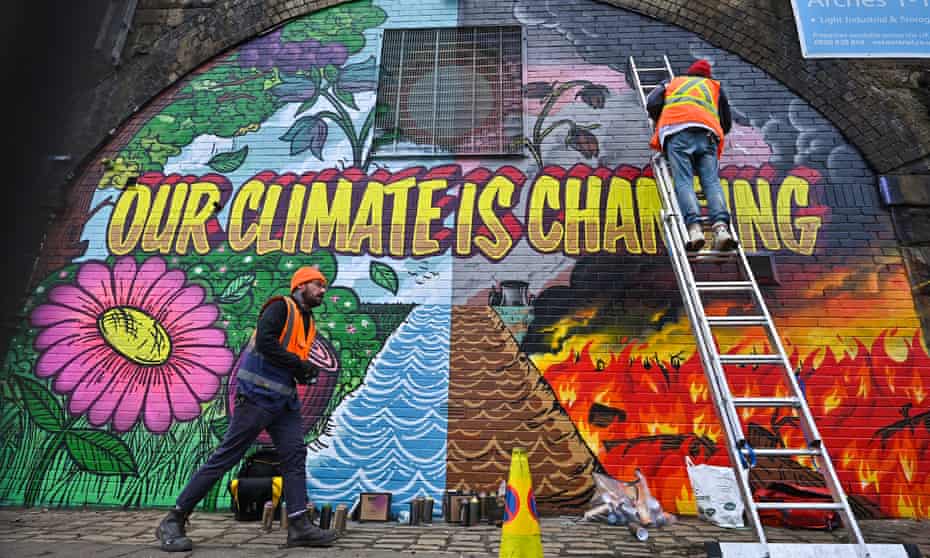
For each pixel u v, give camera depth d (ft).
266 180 19.27
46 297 18.12
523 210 18.31
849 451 15.62
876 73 19.24
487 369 16.90
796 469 15.66
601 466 15.93
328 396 16.90
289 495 12.14
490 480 15.97
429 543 12.57
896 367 16.21
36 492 16.49
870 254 17.25
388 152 19.39
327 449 16.47
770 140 18.63
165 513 15.70
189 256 18.56
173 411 17.04
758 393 16.24
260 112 20.18
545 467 15.99
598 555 11.57
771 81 19.35
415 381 16.93
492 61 20.53
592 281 17.48
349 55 20.75
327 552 11.46
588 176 18.54
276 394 12.19
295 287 13.12
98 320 17.94
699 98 15.21
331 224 18.60
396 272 17.97
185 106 20.48
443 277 17.84
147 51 21.12
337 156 19.40
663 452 15.93
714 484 14.83
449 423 16.52
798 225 17.65
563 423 16.33
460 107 19.99
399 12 21.31
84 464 16.69
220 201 19.12
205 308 17.97
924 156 18.04
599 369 16.71
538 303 17.39
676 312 17.03
